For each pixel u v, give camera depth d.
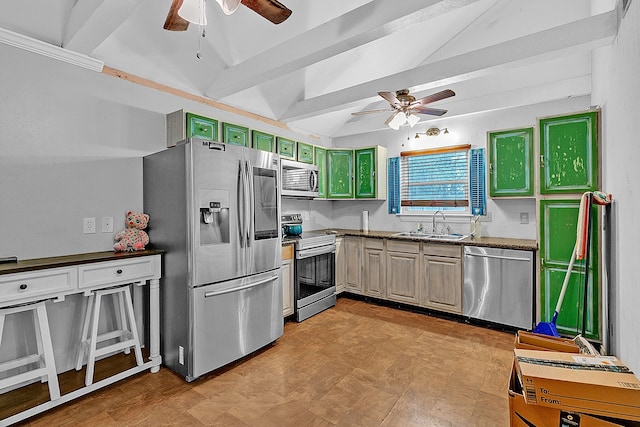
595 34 2.21
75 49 2.32
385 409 1.94
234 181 2.51
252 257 2.65
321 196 4.54
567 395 1.31
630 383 1.30
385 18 2.14
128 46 2.58
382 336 3.06
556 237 2.85
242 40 2.93
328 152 4.66
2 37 2.05
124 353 2.63
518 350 1.64
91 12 1.93
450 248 3.51
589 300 2.66
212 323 2.35
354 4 2.84
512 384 1.59
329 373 2.37
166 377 2.33
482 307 3.29
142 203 2.78
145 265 2.35
